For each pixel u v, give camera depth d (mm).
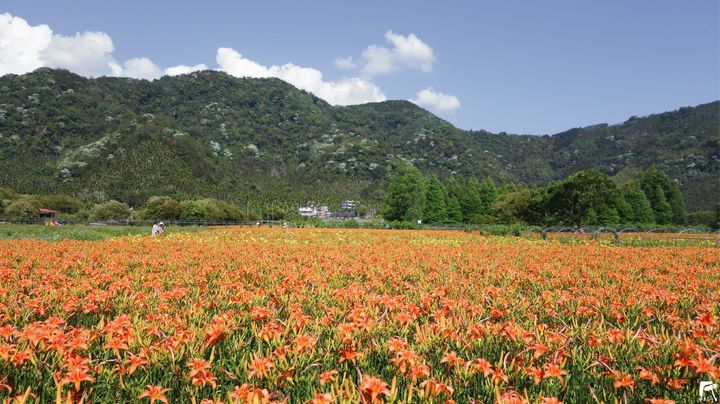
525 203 48094
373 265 10430
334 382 3254
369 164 153625
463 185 87375
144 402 3332
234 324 4566
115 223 52719
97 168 102688
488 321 5250
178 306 6137
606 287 7727
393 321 5082
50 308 5703
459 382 3521
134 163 105750
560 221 43594
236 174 128875
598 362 3705
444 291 6852
